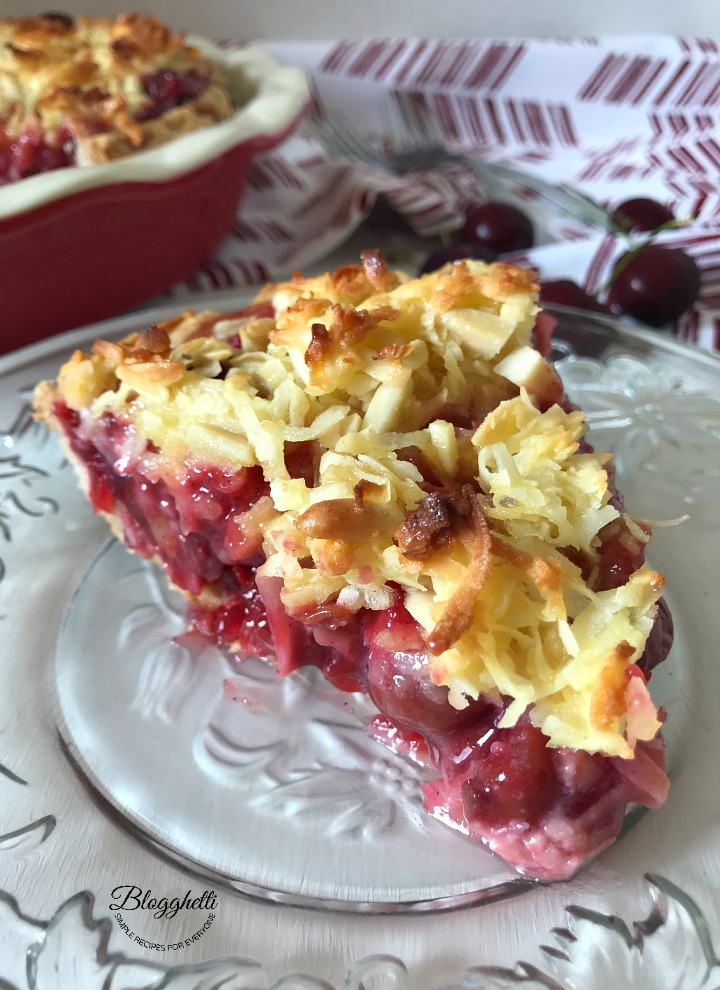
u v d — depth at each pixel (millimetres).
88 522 200
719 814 138
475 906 130
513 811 128
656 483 198
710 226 290
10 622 177
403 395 152
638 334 227
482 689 126
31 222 223
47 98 256
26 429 218
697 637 167
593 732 120
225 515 157
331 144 355
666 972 120
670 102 358
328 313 160
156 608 182
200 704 163
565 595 129
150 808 146
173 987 121
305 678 167
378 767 152
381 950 126
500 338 158
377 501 137
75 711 162
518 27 381
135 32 284
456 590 126
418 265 301
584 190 329
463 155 353
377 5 378
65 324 260
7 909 130
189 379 161
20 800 146
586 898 129
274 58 318
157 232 257
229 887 135
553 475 139
